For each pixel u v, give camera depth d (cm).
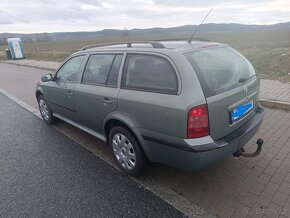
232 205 278
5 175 365
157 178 337
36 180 348
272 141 404
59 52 2483
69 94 428
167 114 267
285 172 326
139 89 303
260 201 281
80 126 445
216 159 270
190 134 256
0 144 472
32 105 734
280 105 534
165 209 279
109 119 346
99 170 365
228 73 300
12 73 1505
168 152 282
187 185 318
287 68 810
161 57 287
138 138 309
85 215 277
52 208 292
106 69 357
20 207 296
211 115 258
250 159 359
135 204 290
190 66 264
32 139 488
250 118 328
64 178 350
